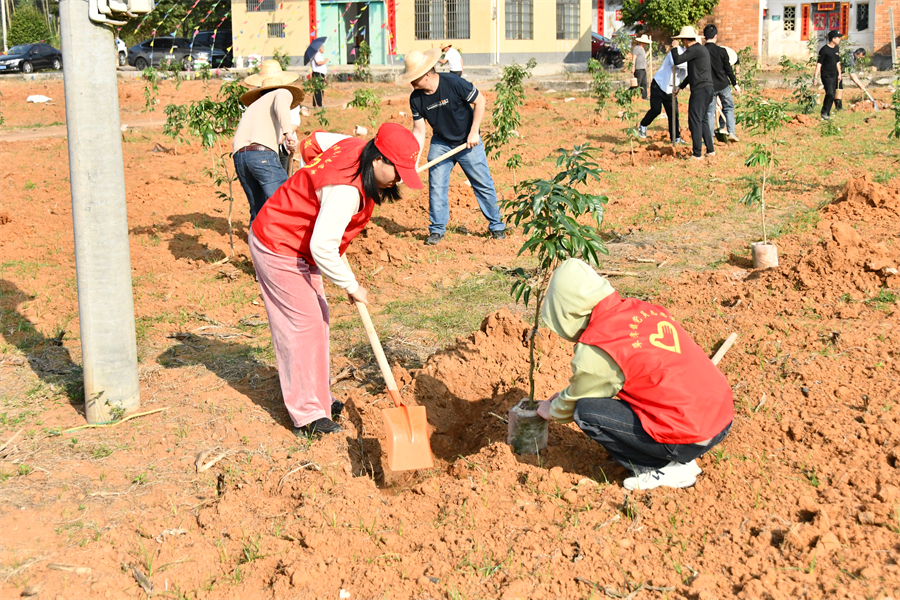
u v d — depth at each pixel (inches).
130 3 177.3
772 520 142.6
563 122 668.7
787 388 190.7
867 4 1215.6
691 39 488.7
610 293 152.9
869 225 322.7
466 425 200.5
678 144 526.6
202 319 258.2
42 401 200.7
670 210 373.4
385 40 1218.6
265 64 284.5
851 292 248.1
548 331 225.9
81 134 177.6
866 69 1058.1
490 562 137.7
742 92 753.0
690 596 127.1
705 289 263.6
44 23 1694.1
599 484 160.6
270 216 172.2
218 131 343.9
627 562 135.6
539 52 1229.1
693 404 146.8
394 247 323.9
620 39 1139.3
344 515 153.2
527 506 152.6
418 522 151.6
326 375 184.5
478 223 367.9
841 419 173.6
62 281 289.7
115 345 188.1
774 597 123.4
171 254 323.6
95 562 139.3
